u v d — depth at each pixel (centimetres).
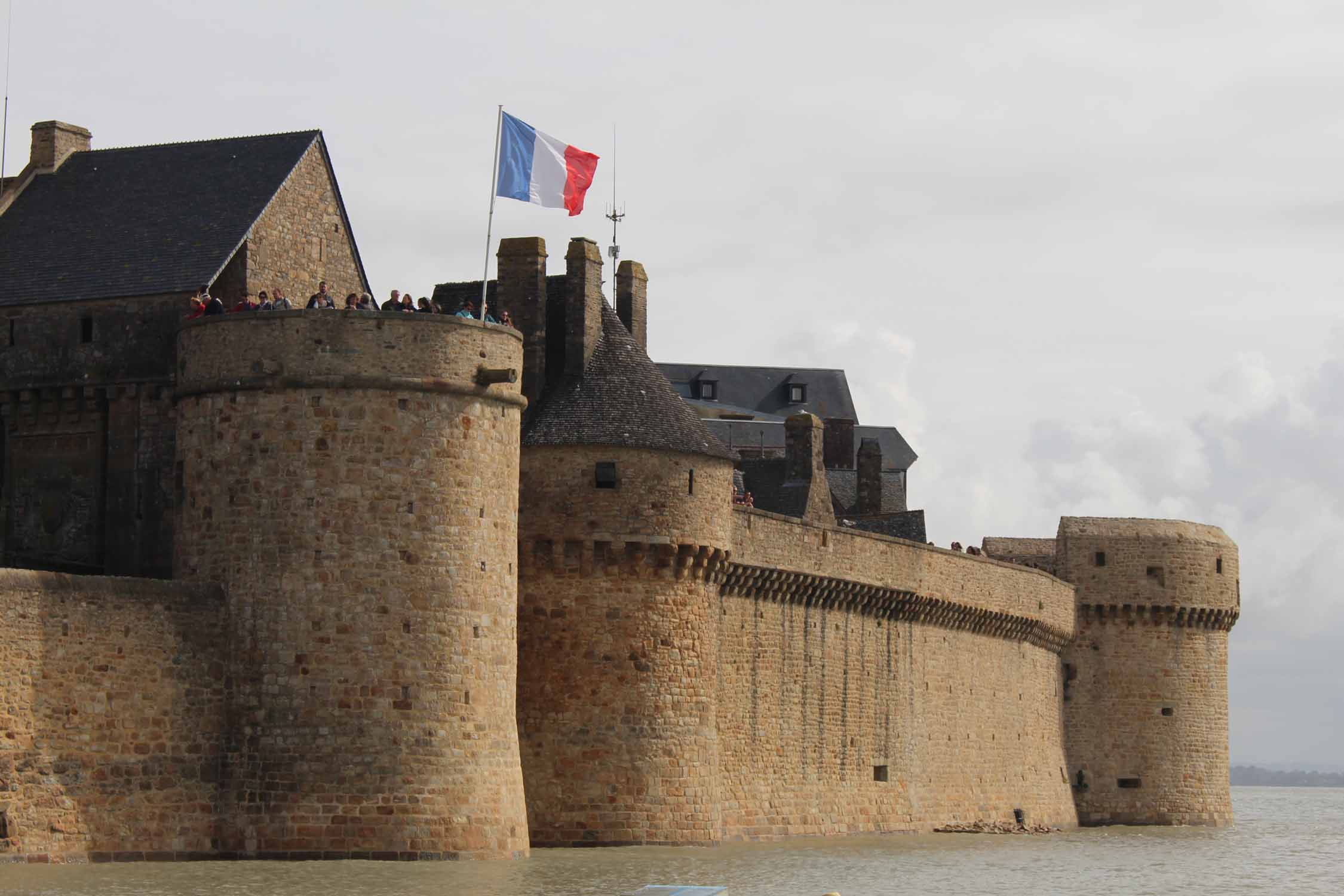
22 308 12369
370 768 10881
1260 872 14962
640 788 12962
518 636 12988
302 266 12988
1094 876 13850
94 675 10494
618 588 13062
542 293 13562
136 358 12094
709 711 13438
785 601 15100
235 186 12769
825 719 15575
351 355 11038
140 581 10719
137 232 12594
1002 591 18425
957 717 17675
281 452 11025
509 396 11450
